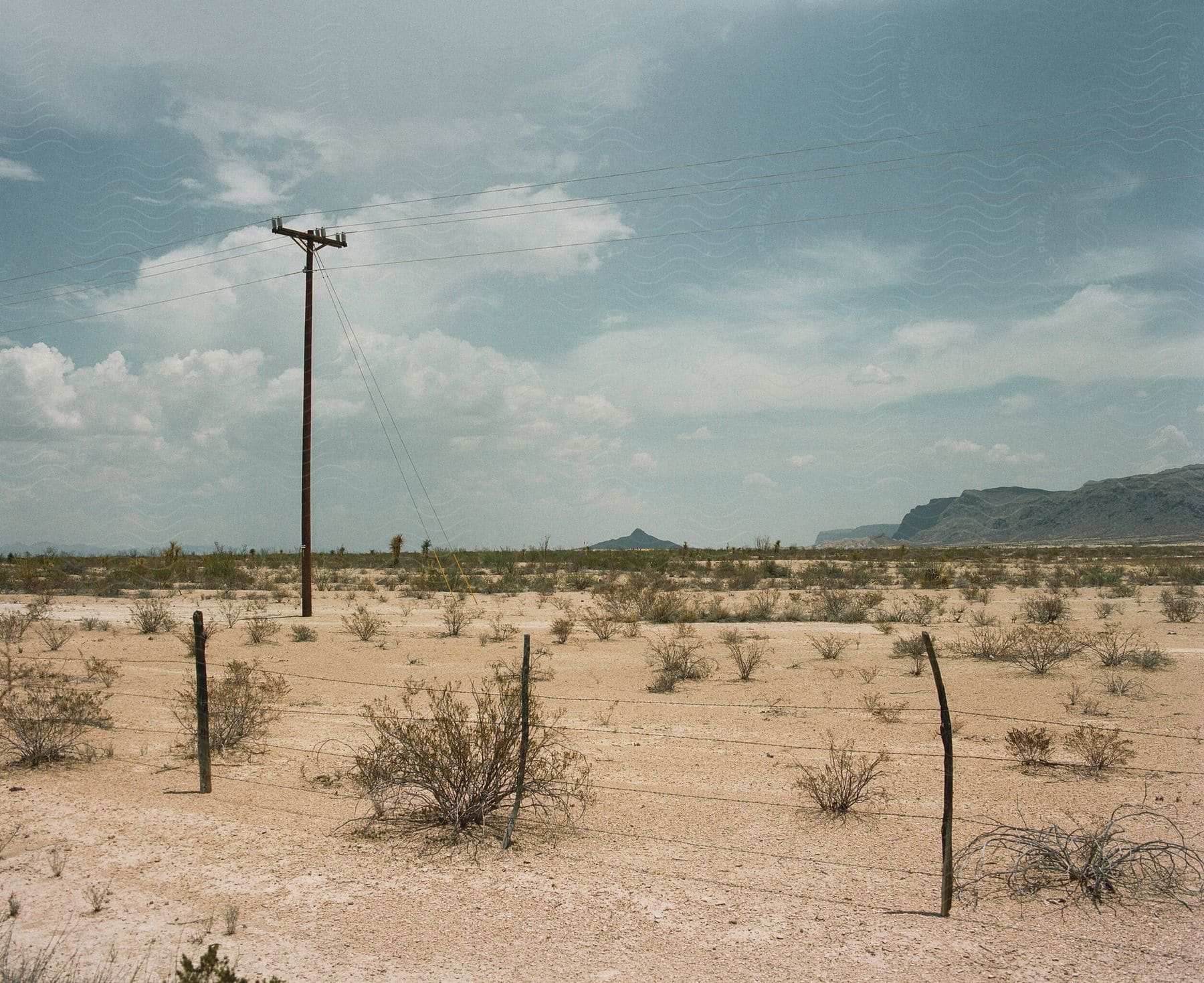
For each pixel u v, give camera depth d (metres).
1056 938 5.81
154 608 28.31
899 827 8.16
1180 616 25.23
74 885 6.64
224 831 7.95
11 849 7.44
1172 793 9.03
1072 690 14.98
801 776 9.92
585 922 6.05
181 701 14.00
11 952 5.48
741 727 12.50
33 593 39.28
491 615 30.67
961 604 33.28
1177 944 5.71
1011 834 7.80
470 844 7.67
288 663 19.39
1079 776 9.73
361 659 19.98
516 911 6.23
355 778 9.61
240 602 35.97
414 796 8.48
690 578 51.56
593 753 11.03
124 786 9.46
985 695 14.78
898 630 24.64
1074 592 37.50
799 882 6.82
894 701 14.32
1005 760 10.47
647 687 16.02
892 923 6.05
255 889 6.62
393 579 53.09
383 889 6.65
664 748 11.28
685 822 8.34
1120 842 7.38
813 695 15.08
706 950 5.62
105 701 13.45
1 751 10.87
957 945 5.70
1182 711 13.12
